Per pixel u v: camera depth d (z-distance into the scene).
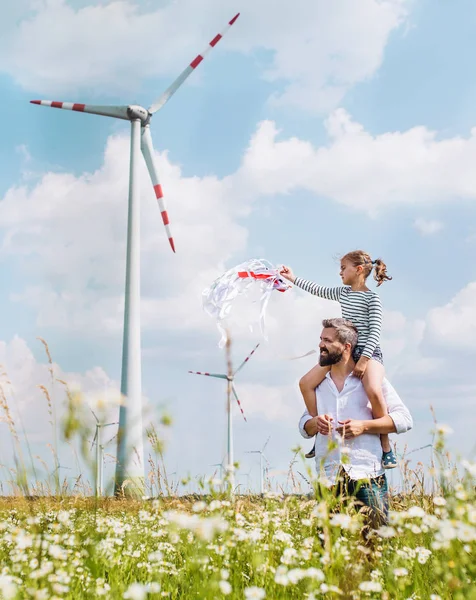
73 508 4.30
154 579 3.82
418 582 3.52
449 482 3.43
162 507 4.91
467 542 3.15
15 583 3.28
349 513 3.78
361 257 6.05
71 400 2.72
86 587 3.49
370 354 5.07
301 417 5.10
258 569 3.41
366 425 4.70
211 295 6.25
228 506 3.92
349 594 3.17
